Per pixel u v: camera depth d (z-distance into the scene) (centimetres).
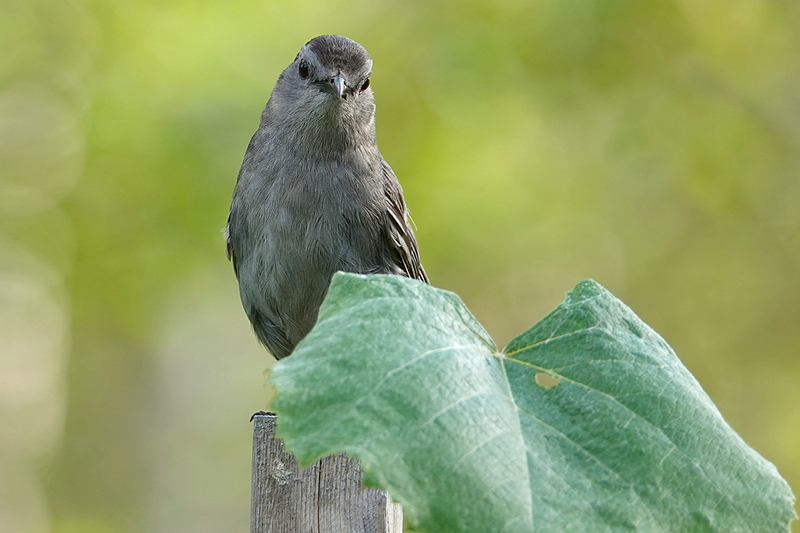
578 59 1545
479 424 192
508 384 208
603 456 197
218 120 1248
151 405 1838
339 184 663
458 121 1430
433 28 1498
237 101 1245
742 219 1648
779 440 1645
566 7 1498
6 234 1516
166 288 1462
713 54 1608
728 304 1708
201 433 1936
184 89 1259
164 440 1853
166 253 1390
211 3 1309
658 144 1595
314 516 377
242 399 2077
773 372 1678
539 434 198
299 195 660
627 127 1592
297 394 190
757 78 1606
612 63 1562
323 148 659
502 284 1847
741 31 1598
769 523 196
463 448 186
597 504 188
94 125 1303
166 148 1259
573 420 203
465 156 1402
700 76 1627
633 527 187
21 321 1969
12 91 1436
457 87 1461
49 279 1761
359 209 670
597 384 210
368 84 689
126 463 1819
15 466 2009
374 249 687
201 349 1928
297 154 660
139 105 1277
